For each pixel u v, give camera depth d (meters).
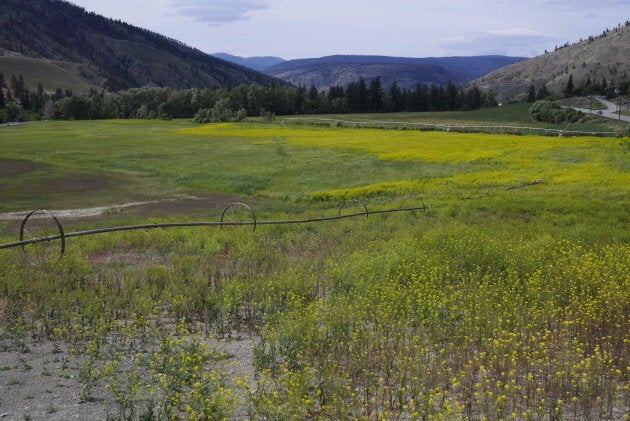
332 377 7.71
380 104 152.38
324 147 58.66
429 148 54.19
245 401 7.58
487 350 9.12
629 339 9.43
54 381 8.39
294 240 20.58
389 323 10.27
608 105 148.38
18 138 71.69
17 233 24.69
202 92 128.50
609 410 7.34
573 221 24.27
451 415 6.64
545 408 7.35
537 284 12.80
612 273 13.72
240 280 13.37
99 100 128.62
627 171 37.25
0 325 10.90
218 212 31.38
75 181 41.56
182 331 10.30
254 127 87.12
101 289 12.69
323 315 10.47
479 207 28.09
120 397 7.38
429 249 17.09
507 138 59.81
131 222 26.41
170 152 57.72
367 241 19.77
